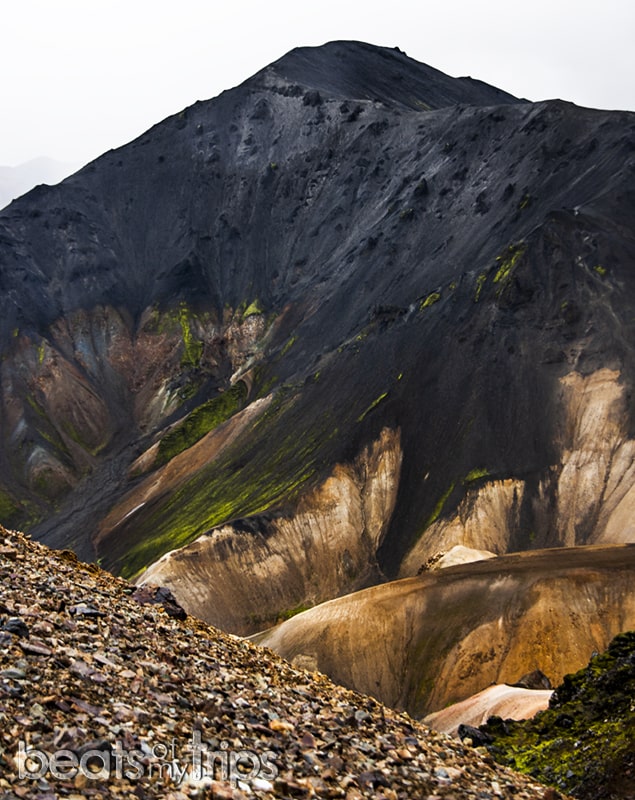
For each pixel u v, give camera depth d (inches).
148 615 732.7
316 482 7037.4
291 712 625.6
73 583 740.0
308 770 540.4
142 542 7770.7
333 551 6619.1
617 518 6072.8
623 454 6456.7
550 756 1566.2
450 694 4402.1
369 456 7190.0
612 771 1352.1
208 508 7687.0
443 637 4621.1
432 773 598.5
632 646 1859.0
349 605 4955.7
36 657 547.2
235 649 744.3
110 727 501.0
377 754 595.8
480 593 4734.3
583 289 7613.2
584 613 4473.4
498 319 7642.7
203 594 6274.6
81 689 531.5
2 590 652.7
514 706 2819.9
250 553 6545.3
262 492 7411.4
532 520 6353.3
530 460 6697.8
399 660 4635.8
